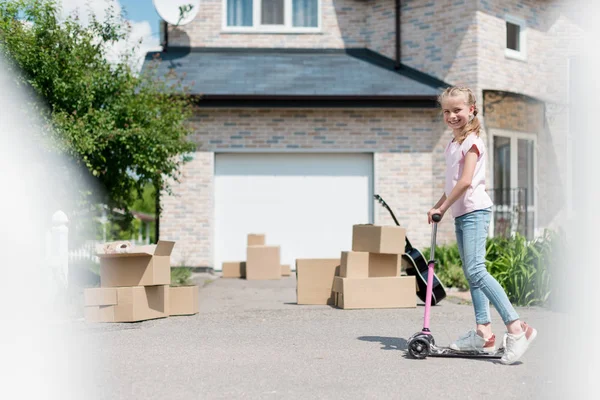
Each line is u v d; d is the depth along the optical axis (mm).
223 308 8211
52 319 7145
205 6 14836
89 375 4633
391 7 14508
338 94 12930
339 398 4008
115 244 7477
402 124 13602
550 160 14203
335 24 14961
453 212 5160
